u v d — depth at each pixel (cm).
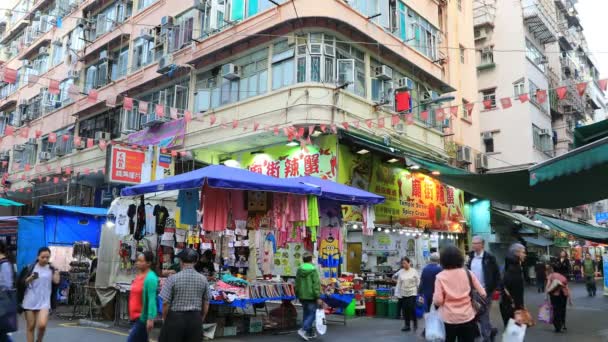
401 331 928
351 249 1490
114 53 2122
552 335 895
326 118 1316
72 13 2466
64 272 1293
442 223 1745
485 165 2092
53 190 2375
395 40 1627
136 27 1994
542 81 2652
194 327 491
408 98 1584
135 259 994
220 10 1609
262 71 1463
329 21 1361
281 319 935
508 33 2517
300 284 845
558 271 1003
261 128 1367
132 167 1402
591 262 1825
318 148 1366
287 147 1444
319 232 1009
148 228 992
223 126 1496
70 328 920
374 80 1548
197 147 1557
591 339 851
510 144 2414
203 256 1042
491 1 2597
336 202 1032
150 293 543
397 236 1619
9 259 593
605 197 832
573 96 2933
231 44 1501
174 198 1029
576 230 1638
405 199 1592
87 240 1389
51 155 2344
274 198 930
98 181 2059
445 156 1823
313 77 1354
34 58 2781
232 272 1165
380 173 1503
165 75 1744
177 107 1706
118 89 1992
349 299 1010
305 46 1372
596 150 542
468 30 2233
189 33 1719
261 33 1445
